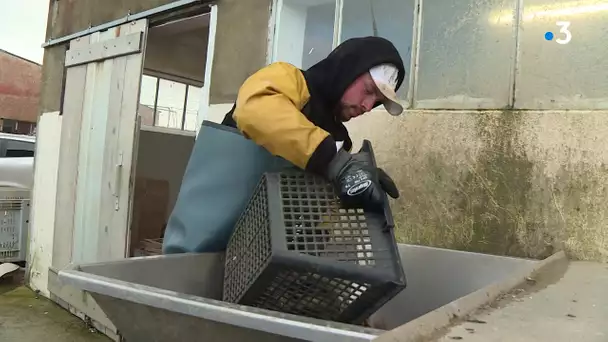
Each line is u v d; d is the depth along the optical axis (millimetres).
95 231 3365
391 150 1878
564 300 820
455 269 1440
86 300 3443
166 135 4133
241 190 1298
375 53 1261
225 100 2531
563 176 1497
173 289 1239
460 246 1685
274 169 1275
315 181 1125
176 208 1421
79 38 3744
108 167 3293
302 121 1100
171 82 4383
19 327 3334
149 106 4250
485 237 1633
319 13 2264
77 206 3584
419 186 1795
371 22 2066
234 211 1300
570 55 1562
